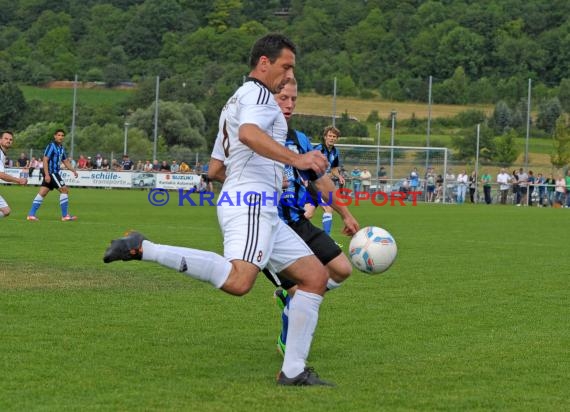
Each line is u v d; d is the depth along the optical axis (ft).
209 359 55.21
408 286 90.43
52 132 528.22
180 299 78.38
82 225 166.71
